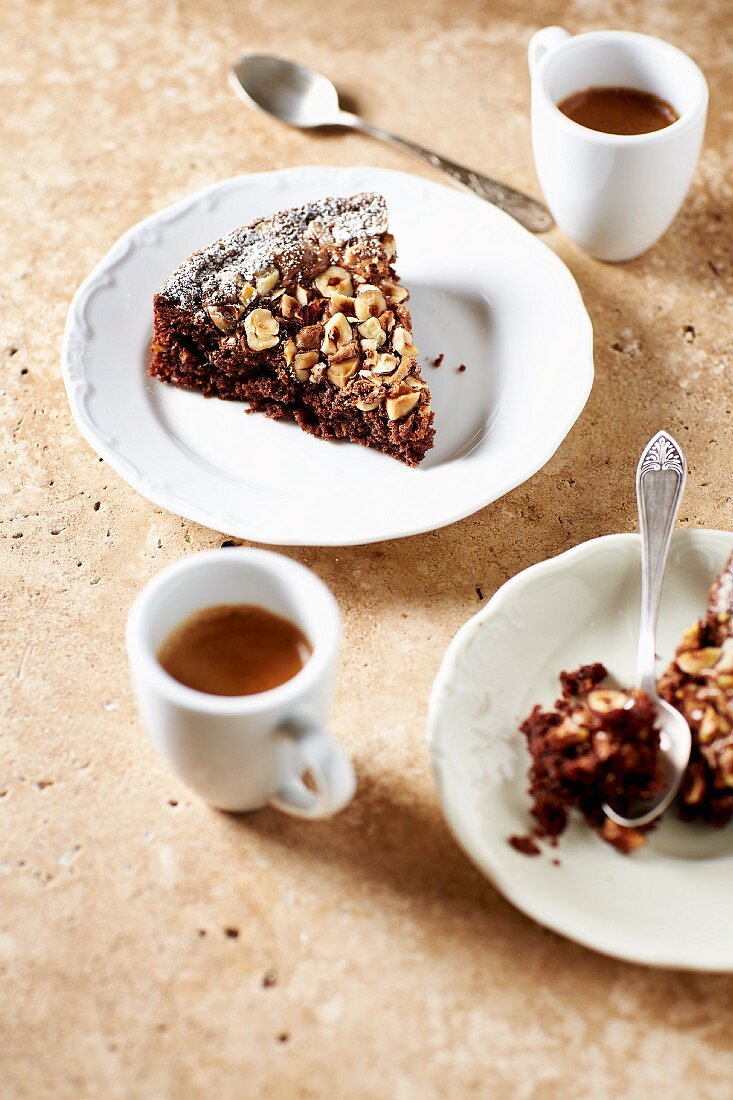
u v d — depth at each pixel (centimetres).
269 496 69
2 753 64
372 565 69
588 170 74
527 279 75
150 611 59
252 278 72
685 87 75
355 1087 58
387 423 70
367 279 73
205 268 72
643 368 75
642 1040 59
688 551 66
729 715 61
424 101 85
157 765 64
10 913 61
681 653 63
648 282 78
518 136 83
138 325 73
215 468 70
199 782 61
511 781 62
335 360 71
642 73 77
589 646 65
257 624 61
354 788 61
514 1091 58
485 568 69
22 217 80
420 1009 59
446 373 73
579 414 70
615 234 77
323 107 84
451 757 61
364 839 62
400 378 71
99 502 71
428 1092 58
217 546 69
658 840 61
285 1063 58
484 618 64
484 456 69
